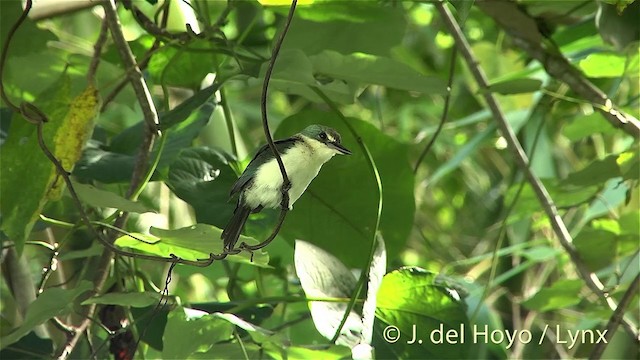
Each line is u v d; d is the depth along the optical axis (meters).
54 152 7.70
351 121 9.45
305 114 9.49
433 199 16.45
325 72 8.76
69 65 9.94
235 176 9.09
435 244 15.68
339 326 7.57
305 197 9.47
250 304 7.95
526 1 9.94
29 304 8.48
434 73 15.21
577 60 10.04
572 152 14.53
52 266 8.33
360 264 9.59
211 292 13.73
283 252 10.22
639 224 9.93
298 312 10.67
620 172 9.49
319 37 9.62
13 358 8.70
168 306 8.26
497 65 14.35
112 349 8.77
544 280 13.24
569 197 10.75
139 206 7.53
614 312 9.12
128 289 9.14
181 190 8.91
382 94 15.65
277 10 9.27
